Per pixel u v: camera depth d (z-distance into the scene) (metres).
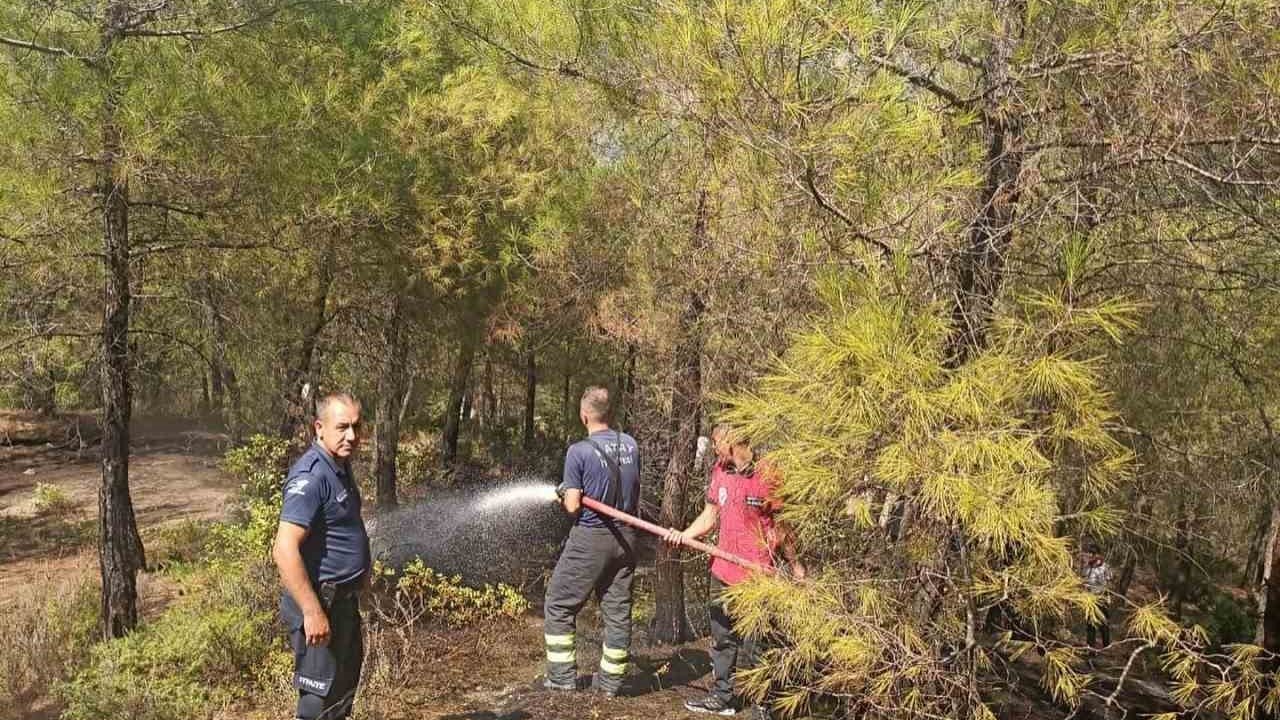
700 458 6.39
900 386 2.68
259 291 7.75
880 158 3.33
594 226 6.68
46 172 5.52
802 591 3.04
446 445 16.12
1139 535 4.11
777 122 3.21
